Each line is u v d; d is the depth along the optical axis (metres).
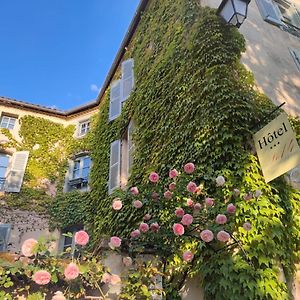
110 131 9.63
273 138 3.88
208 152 4.55
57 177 11.95
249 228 3.54
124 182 7.94
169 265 4.02
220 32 5.48
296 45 7.51
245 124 4.46
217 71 5.02
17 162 11.77
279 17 7.88
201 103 5.05
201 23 5.81
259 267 3.55
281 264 3.67
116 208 4.32
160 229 4.14
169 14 7.68
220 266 3.67
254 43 6.54
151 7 9.15
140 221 5.72
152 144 6.29
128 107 8.60
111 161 8.61
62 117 13.66
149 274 3.44
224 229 3.72
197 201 4.28
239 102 4.64
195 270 3.92
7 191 11.09
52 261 2.93
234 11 5.17
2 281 2.67
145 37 9.02
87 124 13.41
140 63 8.88
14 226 10.41
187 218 3.67
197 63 5.49
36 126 12.90
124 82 9.63
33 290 2.82
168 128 5.82
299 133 4.96
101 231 7.16
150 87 7.19
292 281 3.67
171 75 6.41
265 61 6.34
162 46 7.54
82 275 2.98
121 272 3.50
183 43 6.37
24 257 2.87
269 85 5.89
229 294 3.43
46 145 12.59
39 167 11.97
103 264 3.40
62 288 2.93
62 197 11.27
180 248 4.05
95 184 9.59
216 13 5.70
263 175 3.90
